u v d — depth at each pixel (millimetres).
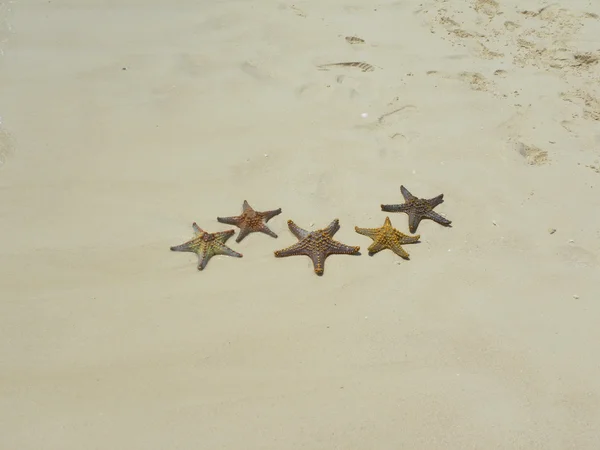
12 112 2072
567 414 1431
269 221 1787
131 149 1985
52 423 1402
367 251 1728
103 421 1405
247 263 1695
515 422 1416
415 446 1378
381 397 1447
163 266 1684
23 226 1766
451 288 1651
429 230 1783
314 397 1445
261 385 1462
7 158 1938
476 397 1452
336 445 1376
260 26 2455
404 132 2057
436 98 2174
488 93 2199
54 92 2154
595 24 2500
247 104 2139
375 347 1531
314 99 2156
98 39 2369
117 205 1828
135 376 1475
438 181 1913
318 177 1908
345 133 2043
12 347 1520
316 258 1672
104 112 2098
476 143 2029
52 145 1986
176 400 1436
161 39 2383
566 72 2297
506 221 1811
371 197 1859
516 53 2371
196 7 2549
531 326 1579
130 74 2234
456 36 2439
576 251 1738
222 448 1368
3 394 1444
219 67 2270
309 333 1554
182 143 2006
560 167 1963
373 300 1622
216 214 1807
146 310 1593
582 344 1549
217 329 1558
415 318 1588
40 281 1646
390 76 2248
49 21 2439
